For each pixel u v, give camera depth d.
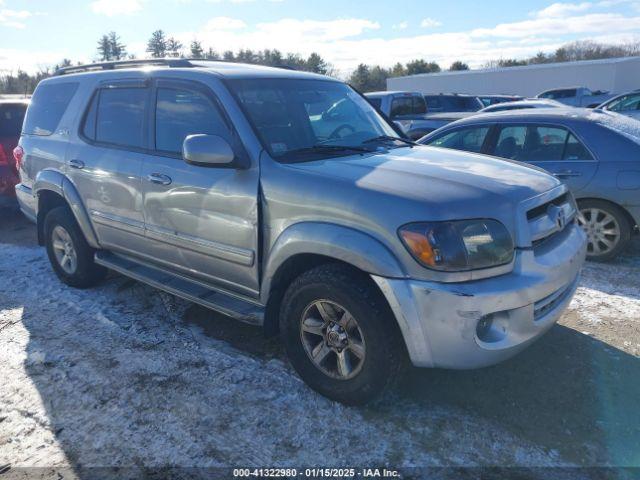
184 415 3.24
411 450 2.90
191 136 3.38
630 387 3.41
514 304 2.88
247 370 3.71
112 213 4.49
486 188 3.06
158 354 3.96
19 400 3.44
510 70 41.16
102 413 3.29
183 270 4.09
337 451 2.92
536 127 6.04
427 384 3.48
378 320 2.95
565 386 3.43
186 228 3.85
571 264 3.27
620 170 5.44
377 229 2.88
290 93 4.03
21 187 5.73
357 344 3.10
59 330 4.39
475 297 2.76
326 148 3.71
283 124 3.72
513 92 41.59
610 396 3.32
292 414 3.22
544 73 40.16
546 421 3.11
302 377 3.42
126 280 5.47
